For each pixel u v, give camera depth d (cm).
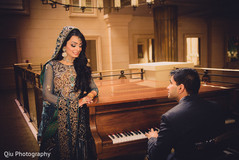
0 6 862
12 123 482
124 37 1075
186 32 1306
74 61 213
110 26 1040
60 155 202
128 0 855
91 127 211
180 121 146
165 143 147
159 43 841
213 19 1344
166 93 255
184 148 145
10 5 878
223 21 1378
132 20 1116
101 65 1073
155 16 843
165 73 427
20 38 931
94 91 224
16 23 916
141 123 236
